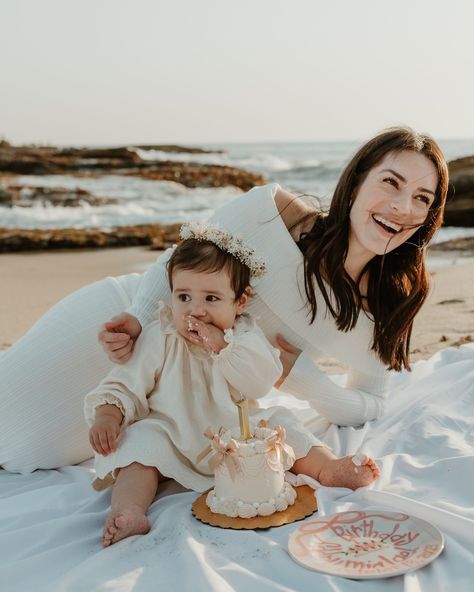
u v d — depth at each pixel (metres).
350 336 3.31
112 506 2.52
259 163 37.81
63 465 3.25
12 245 11.76
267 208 3.26
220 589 1.95
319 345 3.29
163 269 3.11
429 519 2.38
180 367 2.79
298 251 3.21
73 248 11.88
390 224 3.00
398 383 4.16
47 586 2.07
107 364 3.19
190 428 2.77
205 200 20.44
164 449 2.67
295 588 2.05
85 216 16.58
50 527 2.47
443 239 10.72
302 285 3.21
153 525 2.46
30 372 3.16
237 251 2.80
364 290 3.32
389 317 3.30
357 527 2.35
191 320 2.72
